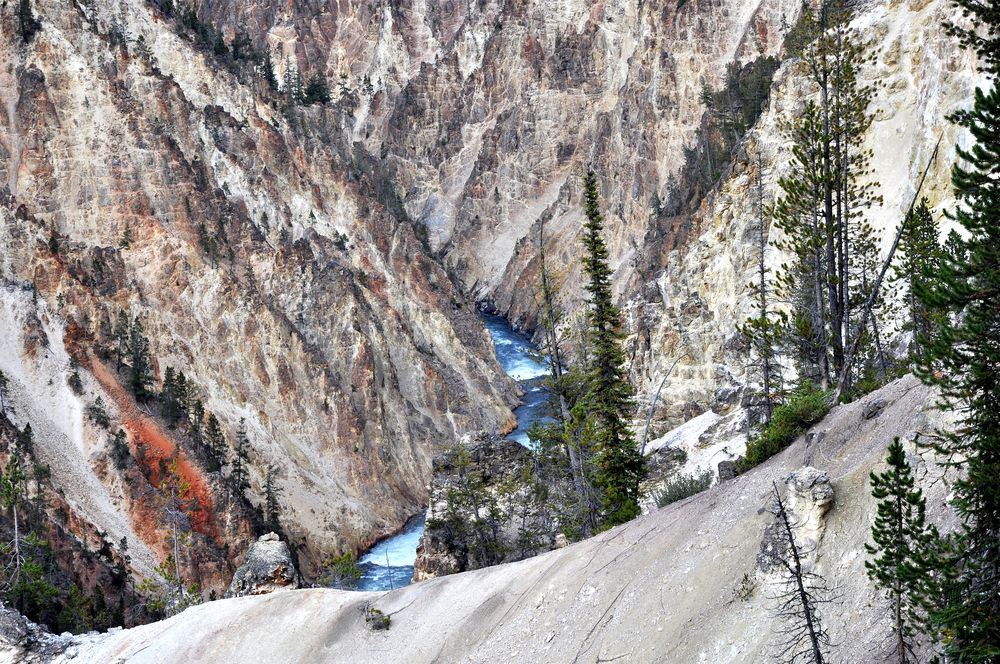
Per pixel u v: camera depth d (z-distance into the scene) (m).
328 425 114.56
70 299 107.50
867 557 24.41
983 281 21.64
